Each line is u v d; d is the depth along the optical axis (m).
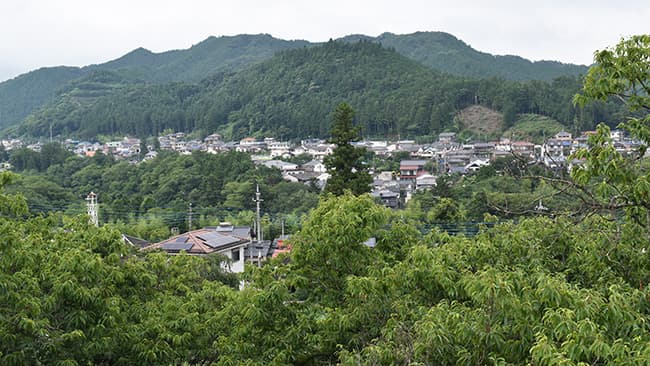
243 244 33.62
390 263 10.33
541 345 5.36
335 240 9.77
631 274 8.66
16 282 8.30
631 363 5.20
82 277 9.20
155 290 12.92
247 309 9.38
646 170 7.39
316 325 9.60
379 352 6.87
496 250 9.25
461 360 6.52
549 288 6.30
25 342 8.22
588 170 7.21
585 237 9.22
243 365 9.05
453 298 8.50
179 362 11.09
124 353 10.06
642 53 7.47
